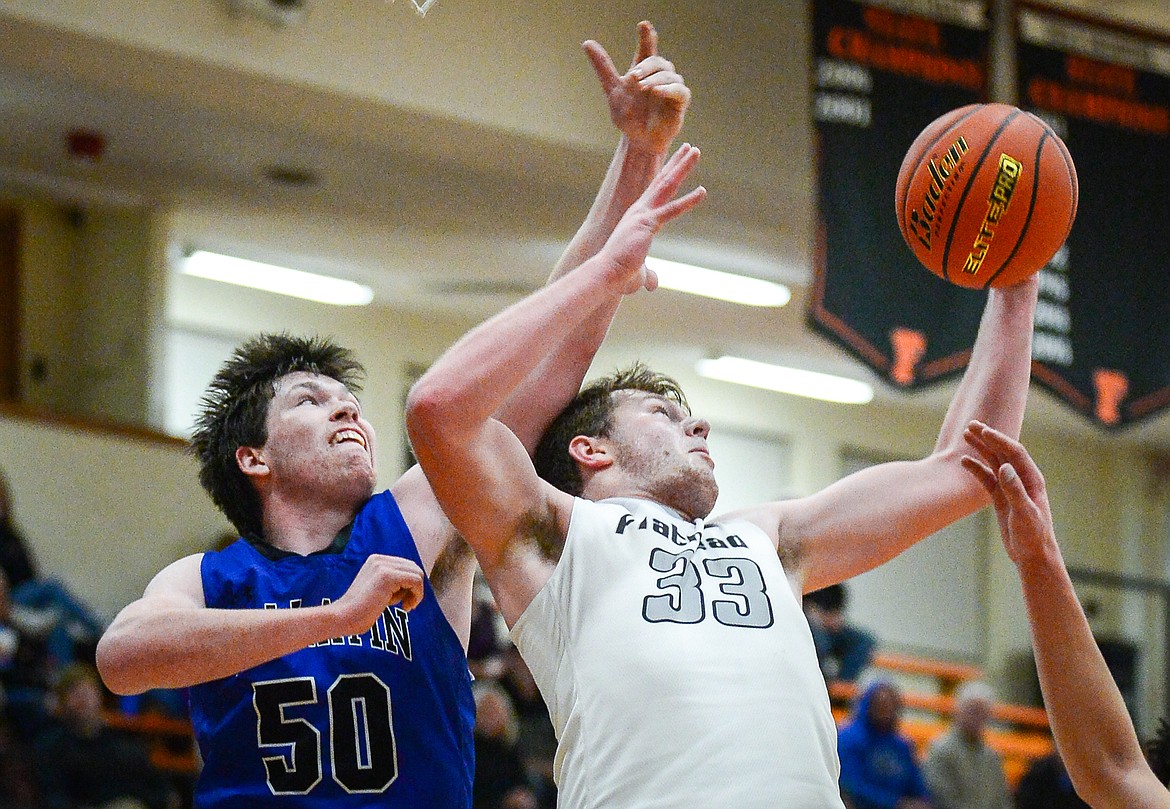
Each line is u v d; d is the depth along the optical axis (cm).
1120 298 1130
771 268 1434
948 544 1855
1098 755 345
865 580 1809
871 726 1105
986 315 429
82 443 1186
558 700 351
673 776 330
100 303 1391
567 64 1127
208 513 1250
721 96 1170
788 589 366
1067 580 351
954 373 1059
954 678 1772
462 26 1100
